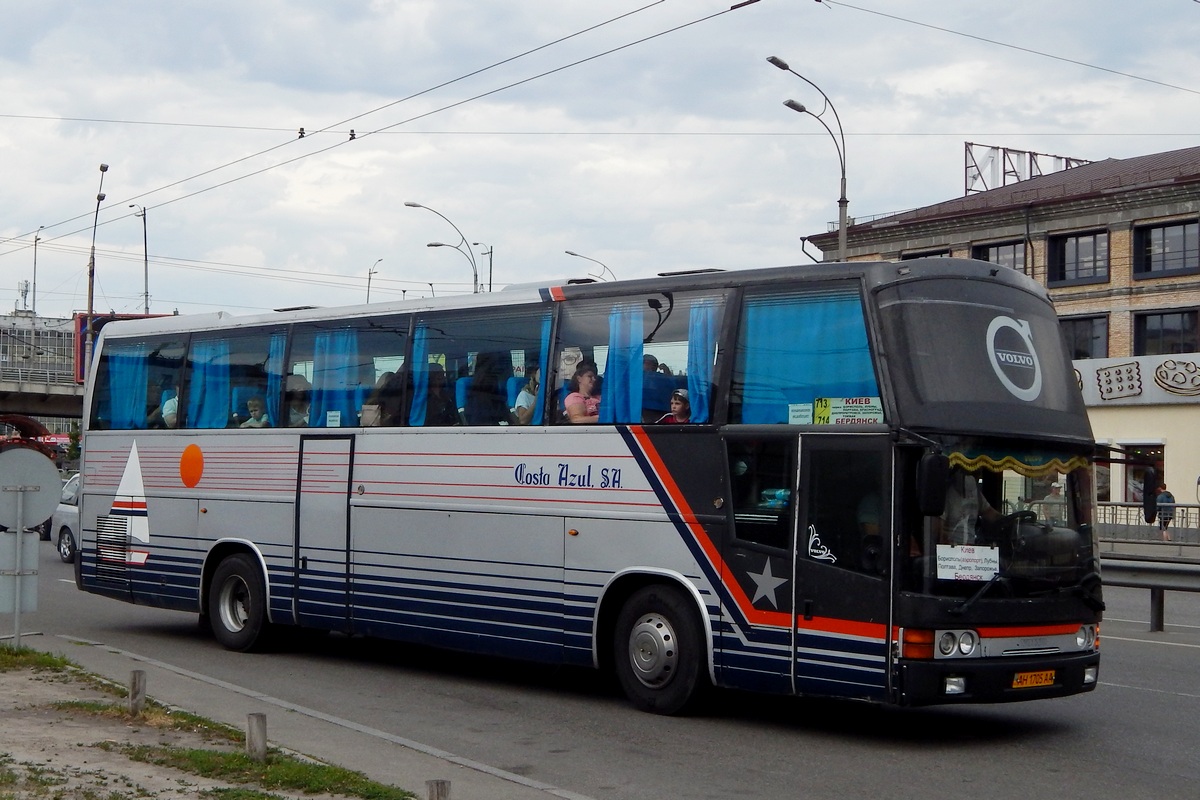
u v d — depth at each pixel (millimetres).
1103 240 44719
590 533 11250
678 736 10047
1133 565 17031
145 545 15758
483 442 12242
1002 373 9945
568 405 11586
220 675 13102
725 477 10383
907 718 10891
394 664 14008
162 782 7656
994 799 8086
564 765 9016
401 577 12883
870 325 9742
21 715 9695
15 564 12734
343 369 13812
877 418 9594
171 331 15906
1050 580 9789
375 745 9305
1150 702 11594
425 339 12992
